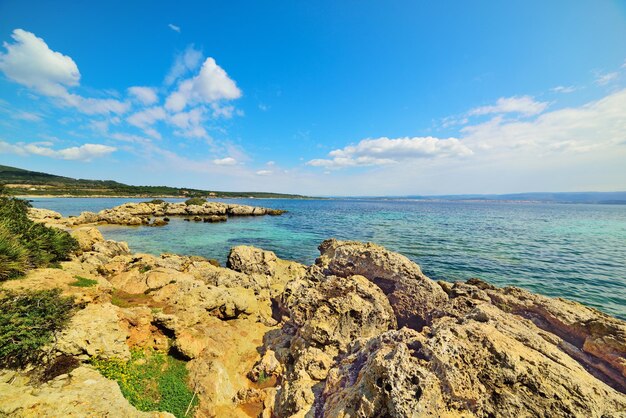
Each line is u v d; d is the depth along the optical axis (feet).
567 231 185.57
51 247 54.65
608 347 28.84
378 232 177.78
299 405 26.71
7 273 37.58
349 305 39.73
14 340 25.45
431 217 284.20
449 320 34.81
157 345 36.91
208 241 149.69
